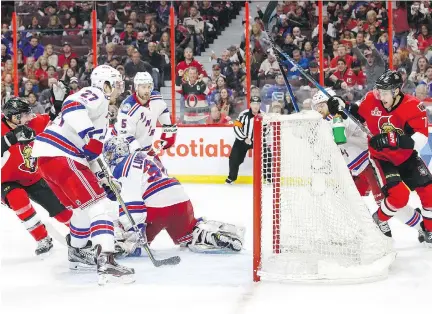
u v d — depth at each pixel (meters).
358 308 7.21
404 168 10.02
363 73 20.66
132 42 22.52
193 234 10.35
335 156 8.77
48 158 8.70
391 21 18.48
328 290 7.96
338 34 21.91
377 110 9.84
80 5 24.34
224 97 20.83
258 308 7.26
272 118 8.48
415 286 8.10
